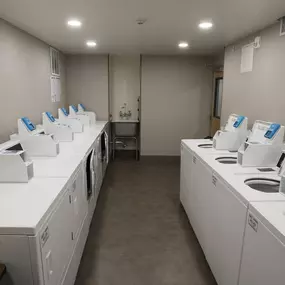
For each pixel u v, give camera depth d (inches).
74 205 85.2
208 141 145.3
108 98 238.4
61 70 214.1
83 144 131.2
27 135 105.0
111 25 123.6
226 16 108.5
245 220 65.7
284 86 109.8
